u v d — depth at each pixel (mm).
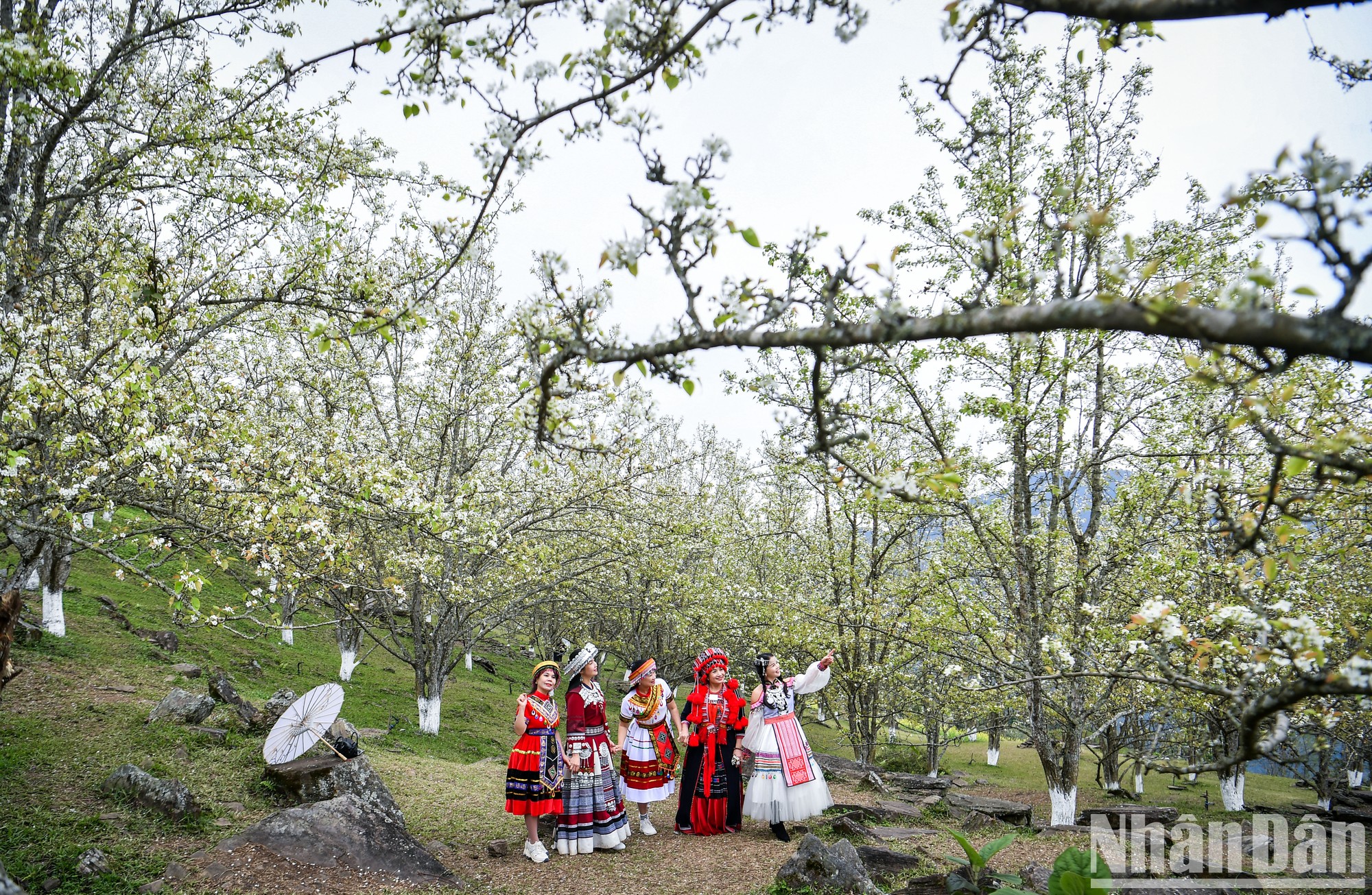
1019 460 10914
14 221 7973
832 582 16609
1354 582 9500
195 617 6156
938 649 11930
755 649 17625
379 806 7152
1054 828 8891
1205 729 13266
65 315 8648
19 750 6930
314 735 7102
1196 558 8289
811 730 25953
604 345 3336
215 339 11594
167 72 9617
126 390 6547
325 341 4859
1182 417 9875
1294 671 3607
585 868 6887
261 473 7586
